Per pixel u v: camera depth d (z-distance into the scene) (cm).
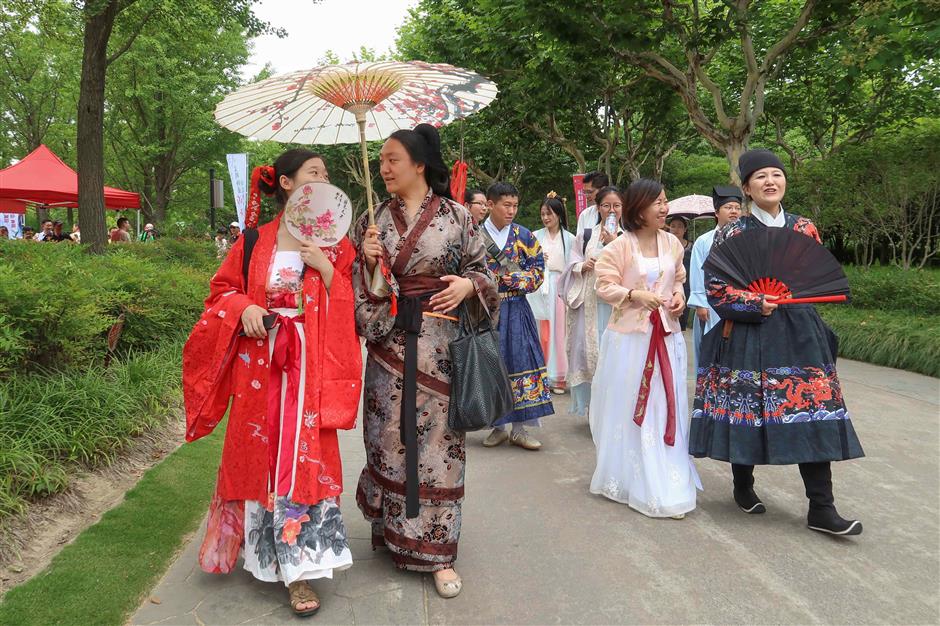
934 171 1004
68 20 1014
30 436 352
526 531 338
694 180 2158
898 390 648
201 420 269
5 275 413
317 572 251
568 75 1148
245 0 1150
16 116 2658
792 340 325
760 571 292
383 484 284
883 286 952
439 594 272
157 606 257
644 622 252
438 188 287
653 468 355
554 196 645
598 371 392
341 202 259
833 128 1359
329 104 296
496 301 288
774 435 321
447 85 291
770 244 326
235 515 270
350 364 264
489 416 270
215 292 271
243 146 2838
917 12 765
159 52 2341
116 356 550
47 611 243
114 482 370
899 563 299
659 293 371
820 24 981
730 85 1460
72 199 1466
